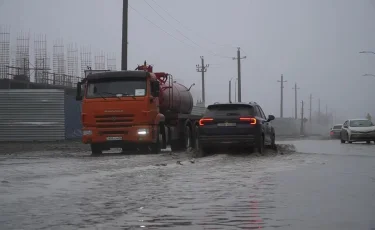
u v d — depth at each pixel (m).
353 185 12.17
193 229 7.31
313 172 15.27
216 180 13.14
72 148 30.91
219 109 21.81
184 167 16.69
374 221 7.84
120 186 11.95
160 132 25.16
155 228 7.39
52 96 40.09
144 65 27.03
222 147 22.02
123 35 37.12
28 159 20.58
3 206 9.23
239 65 79.94
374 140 40.62
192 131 29.48
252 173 14.88
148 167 16.61
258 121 21.39
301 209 8.91
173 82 27.94
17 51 62.84
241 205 9.33
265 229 7.28
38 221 7.89
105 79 23.55
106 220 7.96
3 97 40.12
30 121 40.00
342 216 8.25
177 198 10.16
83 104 23.55
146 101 23.05
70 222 7.81
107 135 23.27
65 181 12.86
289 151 26.27
